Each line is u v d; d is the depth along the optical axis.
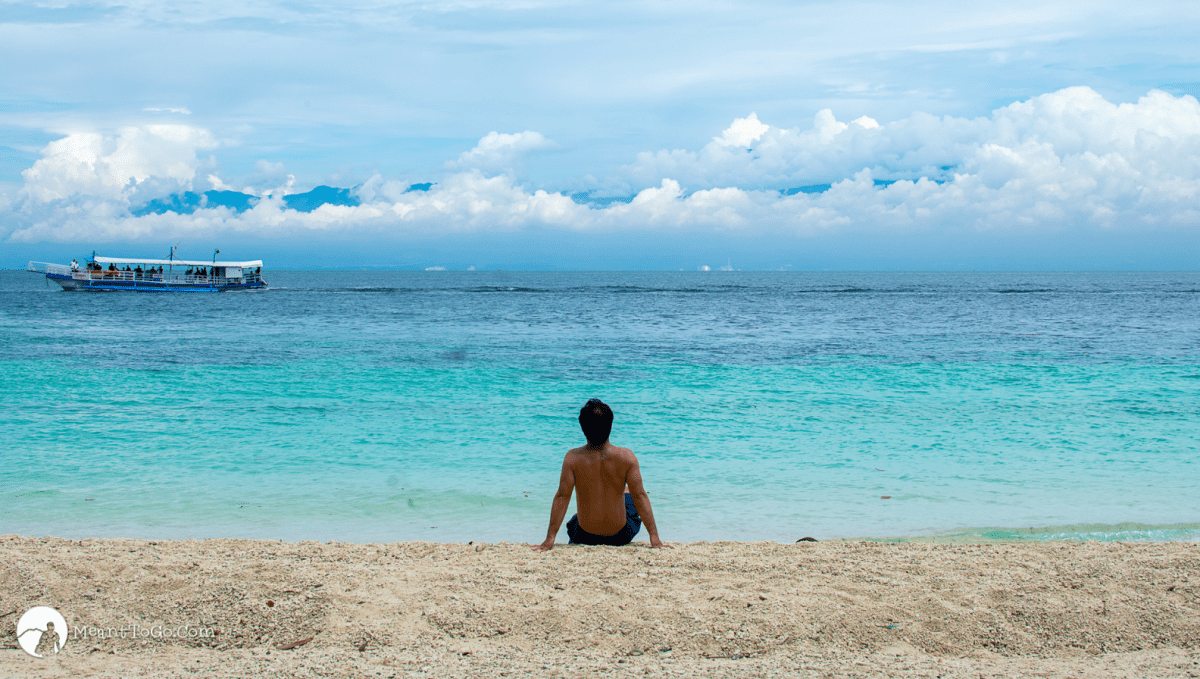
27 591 4.51
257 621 4.16
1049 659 3.83
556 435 13.00
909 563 5.30
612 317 50.88
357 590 4.59
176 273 78.75
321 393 17.77
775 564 5.23
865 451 11.73
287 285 130.12
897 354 27.03
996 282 170.88
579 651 3.84
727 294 97.06
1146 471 10.37
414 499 9.00
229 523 7.95
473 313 54.72
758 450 11.82
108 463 10.67
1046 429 13.43
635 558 5.35
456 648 3.86
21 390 17.66
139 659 3.73
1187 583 4.77
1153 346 29.30
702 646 3.90
